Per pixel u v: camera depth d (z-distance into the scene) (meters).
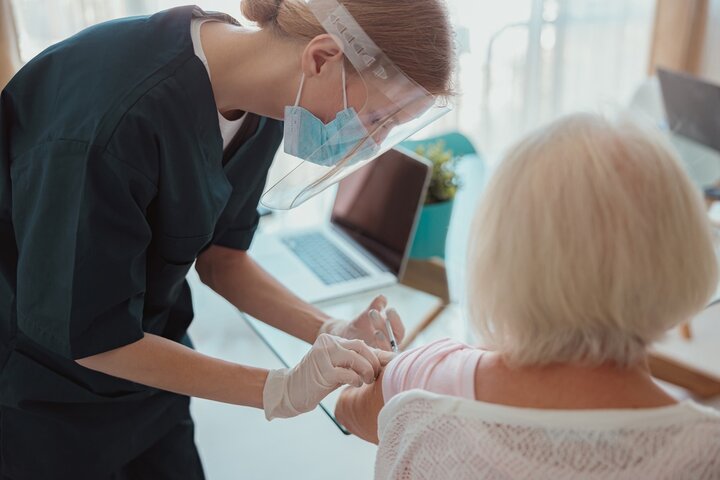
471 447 0.78
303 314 1.45
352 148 1.12
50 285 1.06
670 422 0.75
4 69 2.24
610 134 0.76
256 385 1.15
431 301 1.72
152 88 1.05
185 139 1.08
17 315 1.13
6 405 1.27
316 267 1.86
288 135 1.12
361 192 2.00
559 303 0.75
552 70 3.40
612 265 0.73
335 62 1.04
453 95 1.12
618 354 0.78
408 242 1.77
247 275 1.50
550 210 0.74
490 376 0.83
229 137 1.26
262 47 1.09
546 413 0.76
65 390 1.24
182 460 1.53
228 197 1.22
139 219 1.06
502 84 3.36
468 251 0.82
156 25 1.11
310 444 2.29
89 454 1.32
